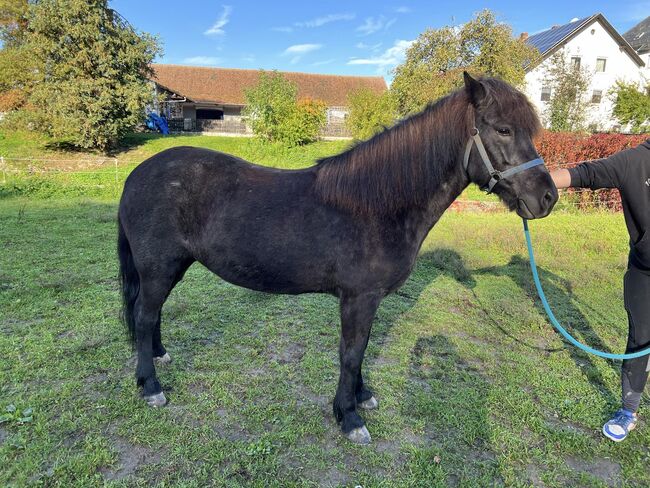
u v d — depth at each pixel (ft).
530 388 9.91
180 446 7.51
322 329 12.47
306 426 8.17
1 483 6.55
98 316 12.67
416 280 17.02
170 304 13.66
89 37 56.08
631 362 8.08
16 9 70.59
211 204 7.93
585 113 77.20
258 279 8.02
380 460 7.44
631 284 7.94
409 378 10.14
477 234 23.53
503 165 6.79
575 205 32.91
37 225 24.25
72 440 7.60
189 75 110.32
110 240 21.65
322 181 7.70
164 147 67.51
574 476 7.30
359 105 74.79
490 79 7.07
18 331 11.51
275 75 78.69
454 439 8.05
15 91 68.03
